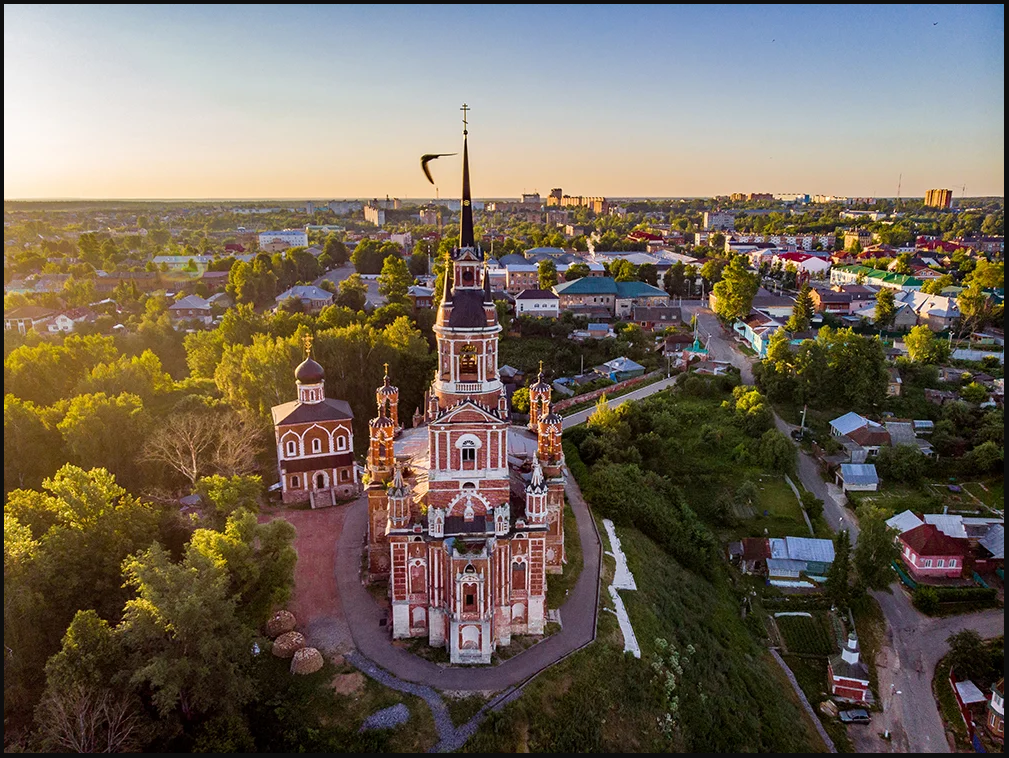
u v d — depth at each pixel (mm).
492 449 62094
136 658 53219
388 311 169875
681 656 68375
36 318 187250
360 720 55250
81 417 91500
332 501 92062
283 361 112688
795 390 141000
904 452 115500
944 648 80562
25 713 54781
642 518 93500
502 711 55469
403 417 126375
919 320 197250
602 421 118312
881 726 70125
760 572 94750
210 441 97062
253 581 63656
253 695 56312
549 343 173125
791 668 78312
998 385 144625
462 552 60062
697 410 135125
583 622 68125
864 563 85375
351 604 70062
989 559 93375
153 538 72188
